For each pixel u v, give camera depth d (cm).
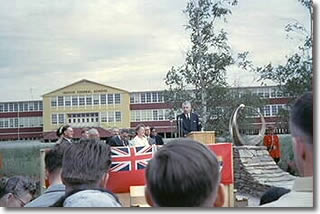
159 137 898
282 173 977
